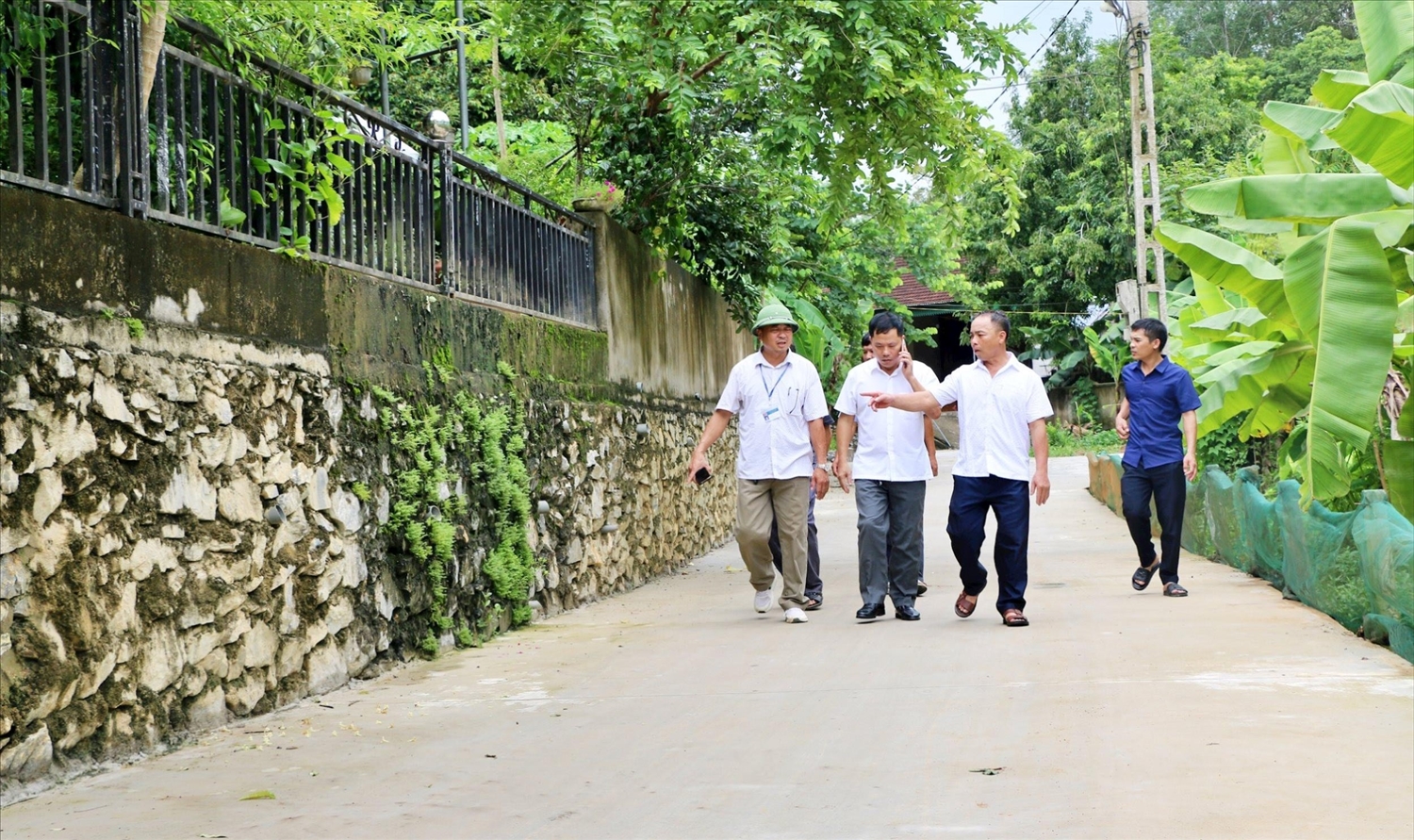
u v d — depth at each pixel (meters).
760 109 12.38
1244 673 5.86
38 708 4.21
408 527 6.97
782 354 8.32
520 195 9.63
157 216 5.07
